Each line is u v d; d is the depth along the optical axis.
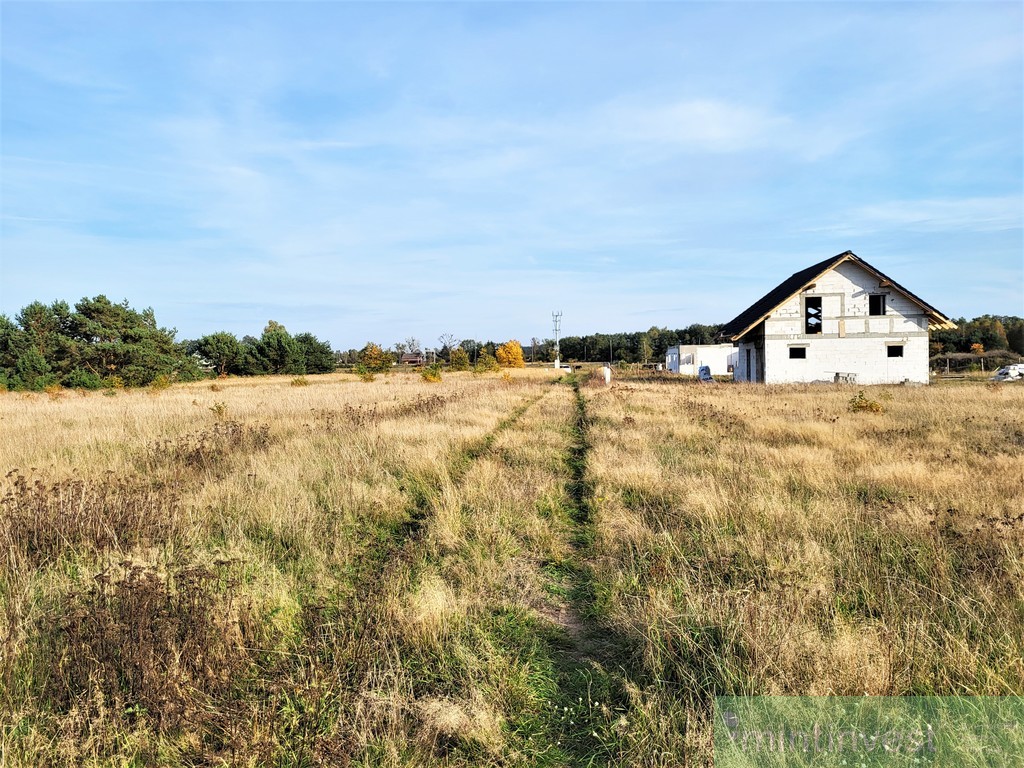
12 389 40.25
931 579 4.48
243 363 63.94
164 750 2.90
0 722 2.91
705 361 54.56
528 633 4.22
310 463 8.69
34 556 5.12
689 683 3.40
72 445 10.45
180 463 8.77
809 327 32.72
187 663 3.43
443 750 3.03
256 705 3.15
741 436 11.55
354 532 6.11
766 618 3.78
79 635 3.52
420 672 3.65
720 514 6.28
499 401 20.28
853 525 5.85
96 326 46.22
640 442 10.90
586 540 6.24
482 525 6.21
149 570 4.52
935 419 13.13
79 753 2.77
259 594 4.46
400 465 8.87
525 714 3.32
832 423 12.72
